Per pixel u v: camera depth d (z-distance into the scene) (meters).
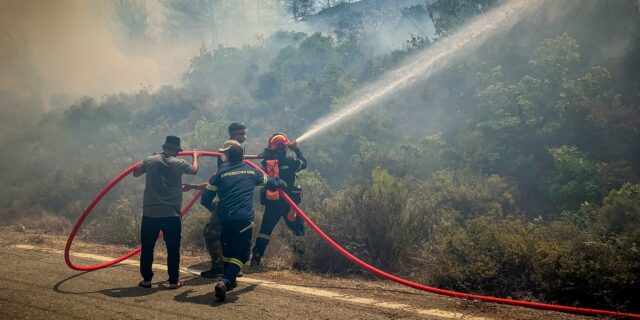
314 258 6.50
